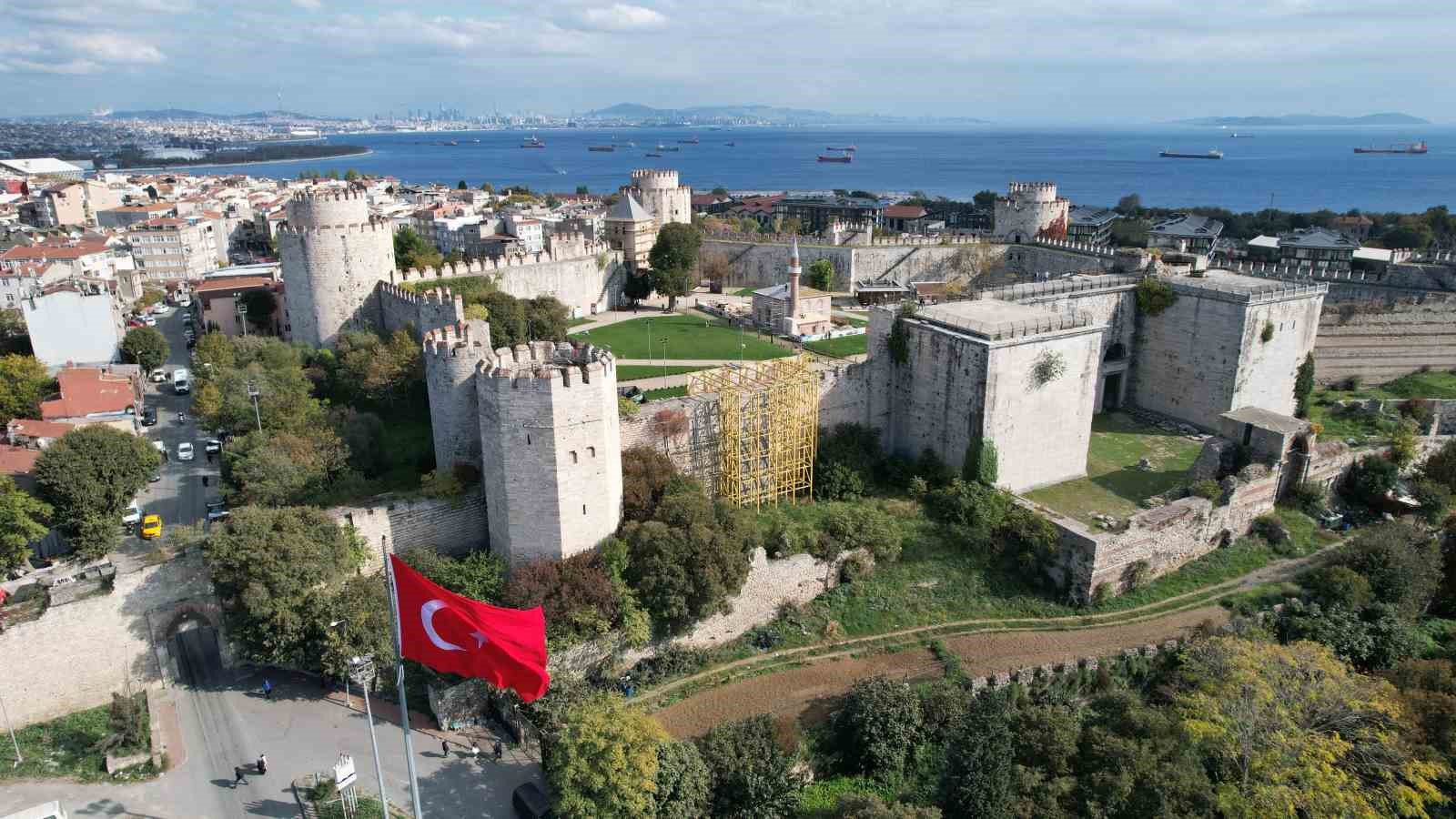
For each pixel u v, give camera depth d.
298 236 113.31
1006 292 104.88
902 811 53.16
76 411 96.12
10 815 51.31
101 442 76.62
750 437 88.19
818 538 78.44
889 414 99.81
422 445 92.75
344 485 79.81
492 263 145.00
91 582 64.00
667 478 79.19
